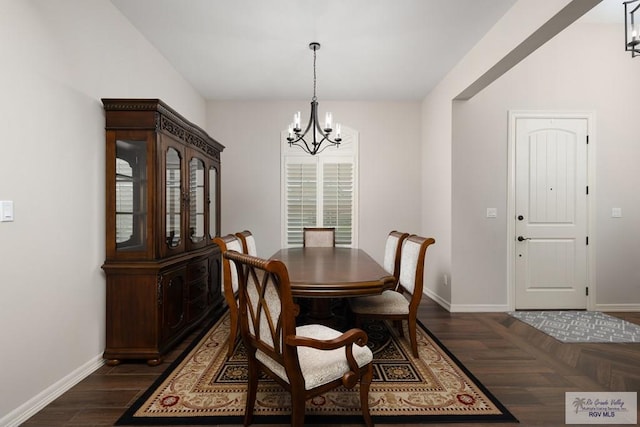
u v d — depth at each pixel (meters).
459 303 3.61
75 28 2.09
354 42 3.05
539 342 2.75
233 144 4.62
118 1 2.43
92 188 2.23
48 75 1.88
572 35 3.67
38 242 1.81
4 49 1.61
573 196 3.67
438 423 1.69
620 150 3.68
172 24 2.76
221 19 2.69
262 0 2.44
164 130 2.45
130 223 2.32
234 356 2.47
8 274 1.64
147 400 1.87
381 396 1.93
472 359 2.43
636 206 3.68
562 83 3.65
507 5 2.48
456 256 3.61
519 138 3.65
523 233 3.65
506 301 3.64
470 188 3.62
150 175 2.31
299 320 3.12
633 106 3.68
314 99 3.22
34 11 1.78
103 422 1.69
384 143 4.67
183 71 3.69
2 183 1.61
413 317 2.42
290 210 4.66
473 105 3.62
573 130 3.66
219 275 3.74
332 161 4.66
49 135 1.88
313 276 2.10
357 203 4.67
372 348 2.60
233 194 4.63
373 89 4.25
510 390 2.01
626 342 2.75
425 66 3.55
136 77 2.83
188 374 2.18
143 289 2.30
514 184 3.64
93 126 2.24
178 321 2.64
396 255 2.94
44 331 1.85
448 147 3.71
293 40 3.02
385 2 2.47
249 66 3.57
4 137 1.62
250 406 1.65
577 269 3.68
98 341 2.28
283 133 4.65
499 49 2.68
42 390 1.83
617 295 3.68
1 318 1.60
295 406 1.35
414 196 4.68
